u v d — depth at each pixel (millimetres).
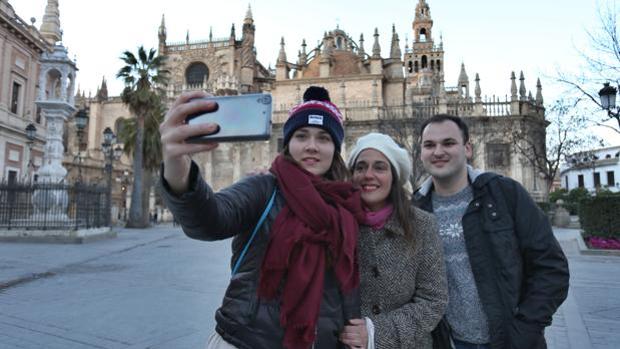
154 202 54281
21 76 35844
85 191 20844
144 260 13516
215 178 56594
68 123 65375
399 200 2285
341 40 67000
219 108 1545
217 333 1866
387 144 2381
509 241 2510
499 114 49781
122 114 65688
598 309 7250
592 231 17312
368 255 2209
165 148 1469
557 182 91750
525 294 2471
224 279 9930
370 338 1927
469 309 2596
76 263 12672
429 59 89875
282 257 1739
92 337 5512
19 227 19281
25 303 7449
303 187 1849
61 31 45156
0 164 32781
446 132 2781
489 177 2740
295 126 2012
